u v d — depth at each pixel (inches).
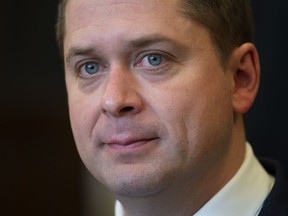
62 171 217.3
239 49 96.0
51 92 214.5
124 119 86.3
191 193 92.0
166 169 87.0
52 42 209.6
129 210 95.8
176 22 86.7
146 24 85.4
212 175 92.7
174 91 86.3
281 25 146.9
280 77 146.5
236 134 96.7
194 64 87.8
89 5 88.6
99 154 91.1
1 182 211.6
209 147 89.4
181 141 86.6
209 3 90.1
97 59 89.2
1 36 209.2
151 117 86.2
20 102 212.8
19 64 211.8
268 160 106.0
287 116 145.6
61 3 99.2
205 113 88.1
